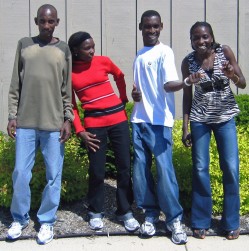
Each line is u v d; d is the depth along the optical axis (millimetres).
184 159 5477
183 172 5461
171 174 4898
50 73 4734
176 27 7320
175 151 5590
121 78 5254
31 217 5359
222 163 4852
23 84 4781
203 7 7328
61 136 4852
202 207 4941
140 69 4902
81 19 7273
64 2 7246
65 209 5578
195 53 4809
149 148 4945
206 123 4797
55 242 4918
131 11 7293
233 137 4797
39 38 4809
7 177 5387
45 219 4961
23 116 4816
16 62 4824
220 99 4734
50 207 4953
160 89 4867
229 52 4719
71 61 4852
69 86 4871
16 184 4863
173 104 4953
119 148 5066
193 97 5016
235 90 7453
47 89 4750
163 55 4777
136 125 5000
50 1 7250
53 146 4840
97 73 4996
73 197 5609
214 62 4699
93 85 5004
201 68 4715
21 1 7254
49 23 4703
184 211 5484
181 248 4777
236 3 7344
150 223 5023
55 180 4914
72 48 4938
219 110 4746
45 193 4930
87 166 5785
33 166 5320
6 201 5371
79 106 6379
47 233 4898
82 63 4980
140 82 4914
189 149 5566
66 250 4750
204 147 4836
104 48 7309
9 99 4871
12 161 5414
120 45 7320
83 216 5422
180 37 7332
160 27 4891
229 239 4949
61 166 4953
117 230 5109
